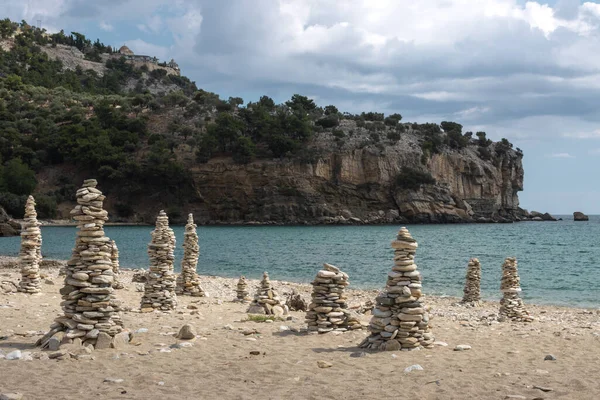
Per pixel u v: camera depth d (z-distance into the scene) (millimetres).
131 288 27234
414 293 13508
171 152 159250
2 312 17578
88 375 10508
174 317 18016
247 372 11047
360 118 193500
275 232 119938
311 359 12258
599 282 42281
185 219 151375
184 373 10867
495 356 12875
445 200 160000
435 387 10062
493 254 68688
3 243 74188
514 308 20547
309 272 48781
